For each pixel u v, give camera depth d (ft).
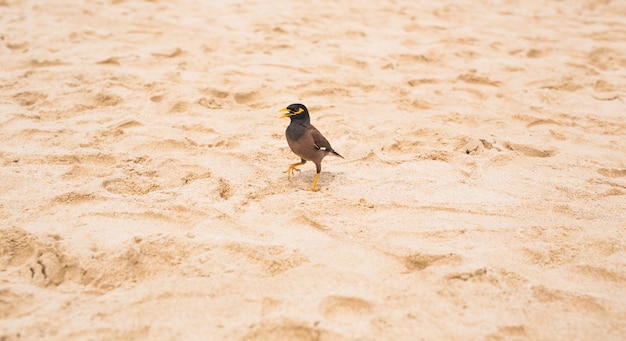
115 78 21.79
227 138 16.58
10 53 24.90
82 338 7.82
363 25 33.35
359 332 8.05
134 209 11.60
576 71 25.23
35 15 32.07
